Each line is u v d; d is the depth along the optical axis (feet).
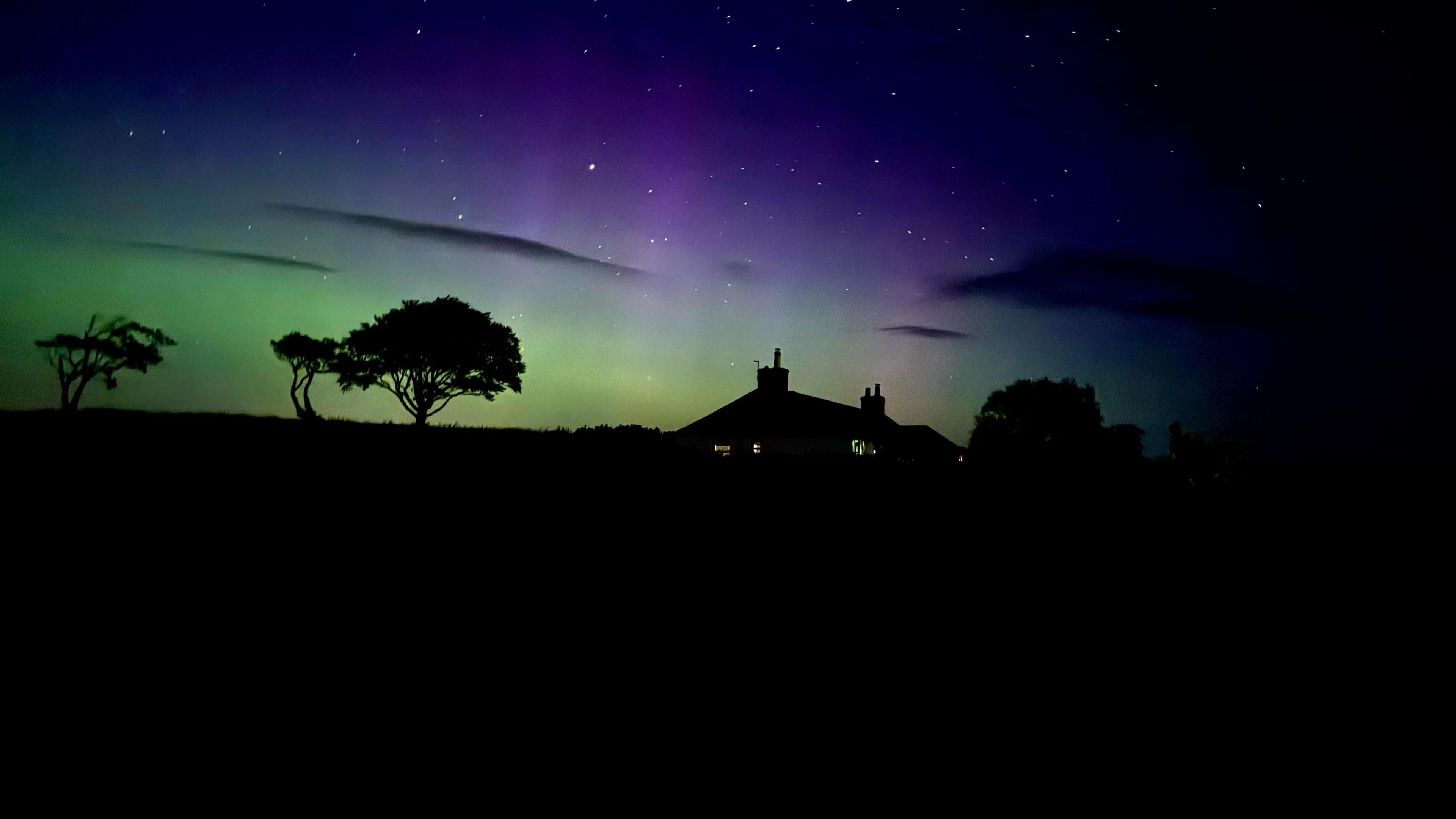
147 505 31.40
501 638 19.92
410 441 59.21
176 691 15.20
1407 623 26.68
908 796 13.09
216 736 13.48
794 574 31.04
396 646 18.67
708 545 35.58
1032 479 67.67
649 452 68.39
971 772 14.16
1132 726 16.74
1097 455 76.54
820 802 12.67
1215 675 20.51
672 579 28.30
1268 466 65.46
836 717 16.37
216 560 24.90
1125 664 21.20
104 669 15.96
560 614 22.62
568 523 37.22
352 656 17.75
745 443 109.09
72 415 61.16
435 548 29.43
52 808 10.95
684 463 62.95
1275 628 25.58
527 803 12.00
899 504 53.36
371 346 128.47
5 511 28.40
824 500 52.29
